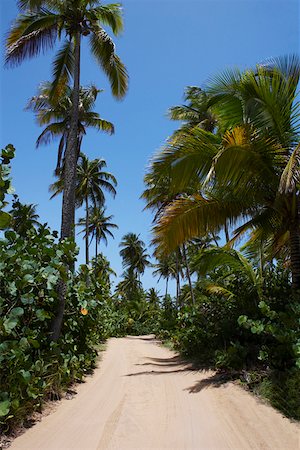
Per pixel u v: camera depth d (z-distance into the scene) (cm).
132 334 4084
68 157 1036
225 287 1221
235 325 1038
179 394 752
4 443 474
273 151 873
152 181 1005
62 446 469
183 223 967
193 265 1216
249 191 934
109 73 1265
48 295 728
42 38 1134
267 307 742
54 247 757
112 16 1198
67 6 1138
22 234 762
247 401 650
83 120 2506
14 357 518
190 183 934
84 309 869
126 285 5966
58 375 716
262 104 891
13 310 545
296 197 934
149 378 943
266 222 990
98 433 518
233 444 473
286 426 521
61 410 630
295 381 591
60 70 1248
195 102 1847
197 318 1273
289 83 921
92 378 950
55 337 796
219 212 970
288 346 679
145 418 589
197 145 899
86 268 914
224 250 1136
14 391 525
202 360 1113
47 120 2438
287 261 1210
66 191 1011
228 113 1005
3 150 582
